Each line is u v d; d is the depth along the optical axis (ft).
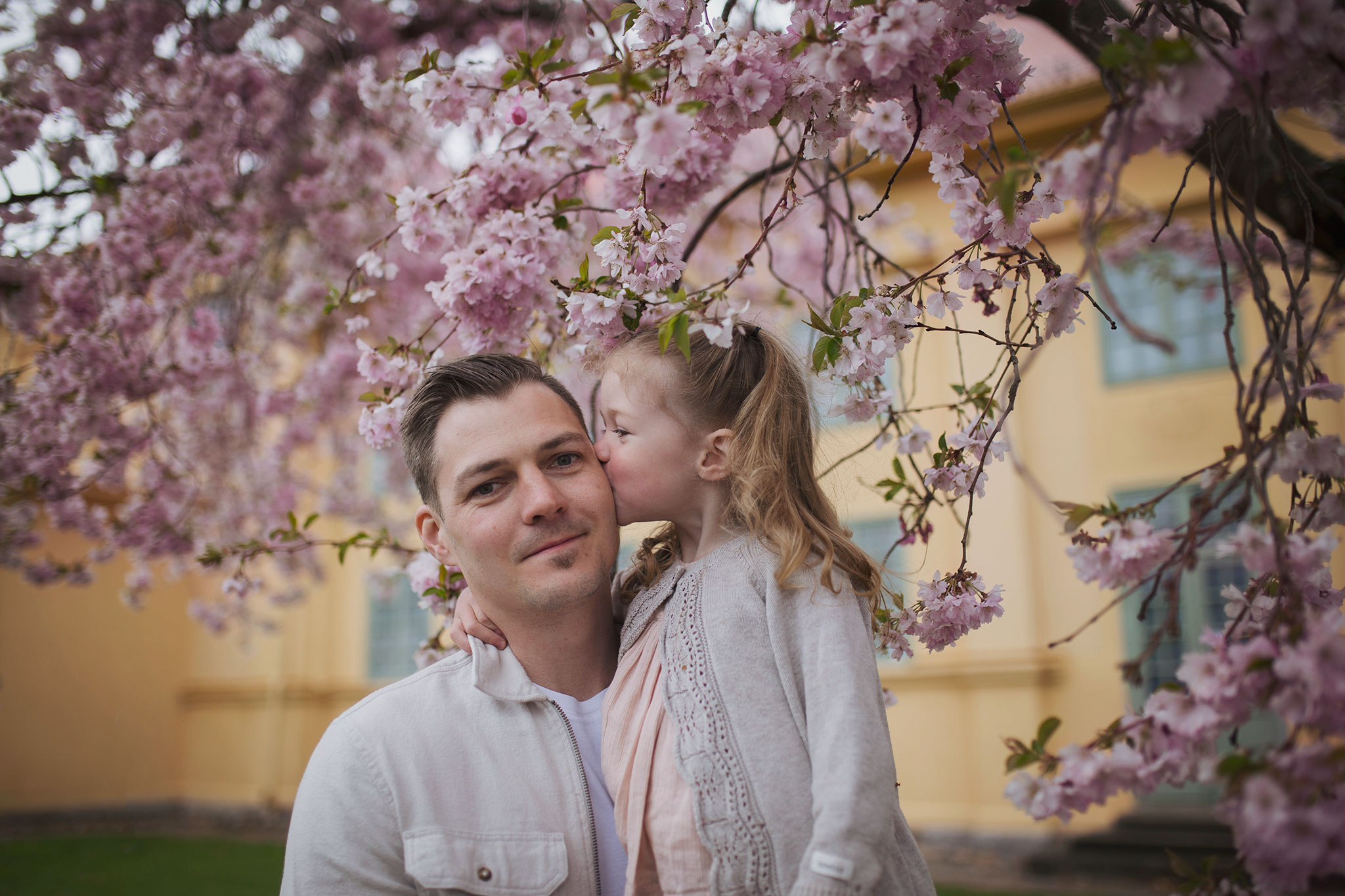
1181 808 23.25
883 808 4.25
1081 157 3.63
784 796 4.51
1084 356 26.30
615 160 6.55
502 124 6.82
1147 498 24.80
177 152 11.59
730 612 5.03
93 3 11.40
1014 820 24.21
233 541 19.27
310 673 35.50
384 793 4.95
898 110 4.81
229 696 36.45
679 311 4.77
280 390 17.79
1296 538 3.59
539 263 6.46
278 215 14.16
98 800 34.58
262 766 35.01
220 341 14.26
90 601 35.45
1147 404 25.31
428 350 6.98
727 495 5.60
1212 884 3.98
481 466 5.18
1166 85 3.30
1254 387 3.71
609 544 5.42
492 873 4.84
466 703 5.34
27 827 32.40
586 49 12.75
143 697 36.50
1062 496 25.72
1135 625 24.12
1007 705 24.84
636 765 4.89
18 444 10.45
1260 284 3.77
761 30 5.34
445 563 5.80
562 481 5.31
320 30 12.97
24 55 10.53
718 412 5.57
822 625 4.86
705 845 4.49
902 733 26.16
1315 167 6.86
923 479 5.70
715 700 4.78
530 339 7.11
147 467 14.24
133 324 10.75
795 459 5.70
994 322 25.43
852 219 6.78
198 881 22.70
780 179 11.28
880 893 4.54
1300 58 3.51
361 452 23.24
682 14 5.14
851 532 5.85
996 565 25.61
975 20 4.86
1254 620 4.09
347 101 14.10
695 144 5.71
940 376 26.35
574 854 5.01
